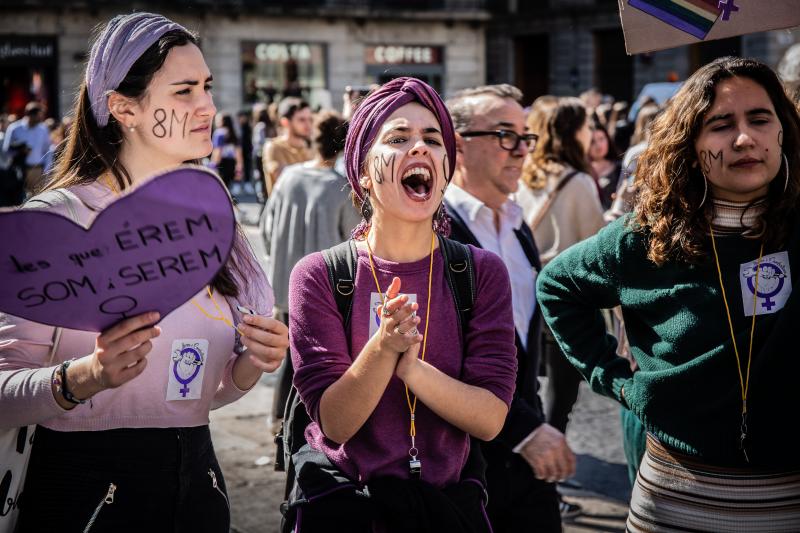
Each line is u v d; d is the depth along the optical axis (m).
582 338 2.74
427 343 2.33
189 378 2.32
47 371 2.08
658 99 17.64
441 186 2.36
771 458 2.34
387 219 2.36
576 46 35.97
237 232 2.47
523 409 2.85
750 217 2.45
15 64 30.78
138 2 31.23
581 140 4.95
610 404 6.58
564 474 2.80
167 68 2.30
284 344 2.26
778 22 2.62
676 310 2.46
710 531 2.38
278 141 7.84
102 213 1.89
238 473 5.11
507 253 3.40
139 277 1.96
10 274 1.92
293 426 2.50
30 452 2.25
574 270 2.70
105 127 2.36
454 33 37.09
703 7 2.63
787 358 2.32
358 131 2.40
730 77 2.45
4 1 30.12
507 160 3.41
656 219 2.48
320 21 34.56
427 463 2.29
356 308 2.34
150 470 2.27
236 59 33.31
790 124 2.46
